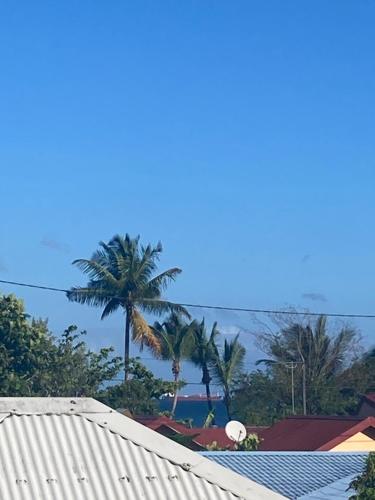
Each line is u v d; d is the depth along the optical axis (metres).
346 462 24.52
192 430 46.66
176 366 66.75
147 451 13.29
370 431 34.81
